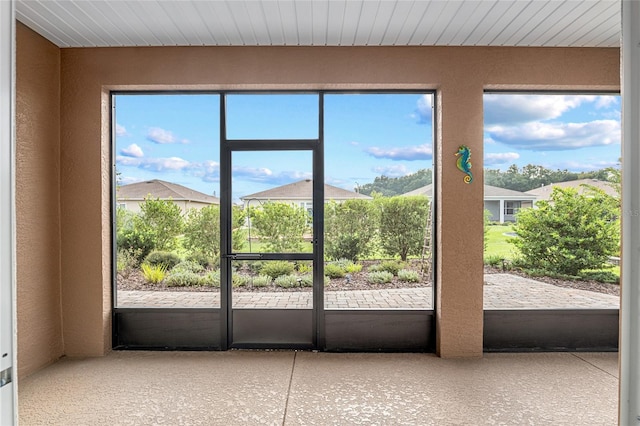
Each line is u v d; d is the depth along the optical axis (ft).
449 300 12.74
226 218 13.52
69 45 12.52
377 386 10.64
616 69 12.66
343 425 8.72
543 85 12.78
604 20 10.93
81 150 12.73
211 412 9.26
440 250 12.87
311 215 13.56
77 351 12.82
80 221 12.76
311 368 11.87
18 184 10.98
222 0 9.89
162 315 13.51
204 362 12.33
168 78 12.72
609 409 9.40
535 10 10.39
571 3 10.04
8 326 3.10
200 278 13.60
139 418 8.98
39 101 11.80
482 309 12.76
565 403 9.69
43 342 11.94
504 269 13.53
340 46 12.68
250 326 13.57
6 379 3.09
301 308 13.55
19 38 10.97
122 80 12.71
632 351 2.99
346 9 10.38
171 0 9.87
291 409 9.41
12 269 3.13
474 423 8.80
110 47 12.68
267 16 10.75
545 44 12.48
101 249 12.83
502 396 10.06
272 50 12.69
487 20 10.95
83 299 12.80
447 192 12.70
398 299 13.46
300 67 12.69
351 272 13.57
